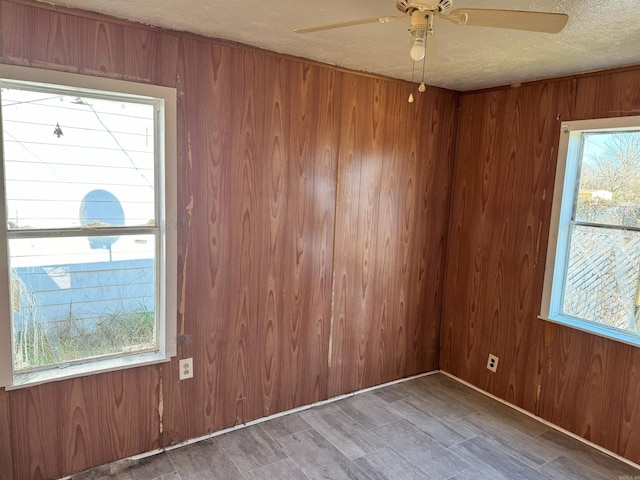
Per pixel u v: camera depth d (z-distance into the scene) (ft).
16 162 6.68
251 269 8.87
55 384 7.16
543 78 9.56
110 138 7.36
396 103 10.42
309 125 9.18
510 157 10.39
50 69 6.55
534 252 9.98
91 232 7.36
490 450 8.75
